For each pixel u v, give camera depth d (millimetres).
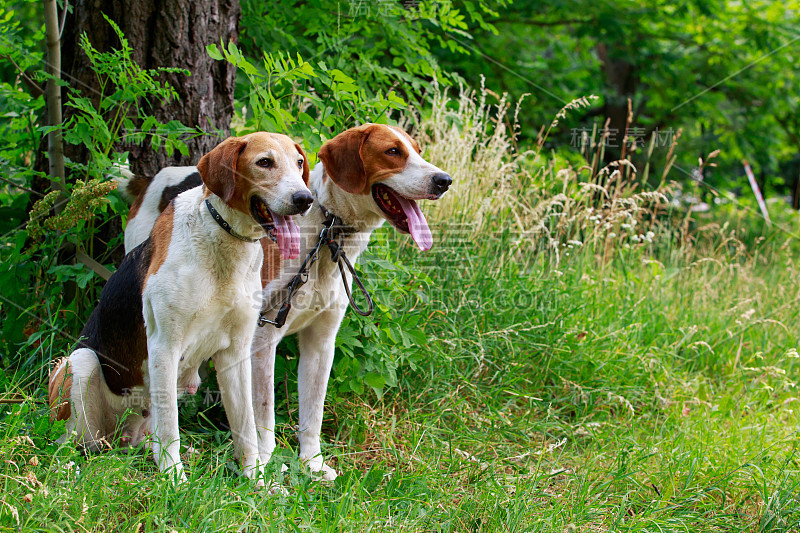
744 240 8617
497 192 5156
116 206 3752
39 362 3553
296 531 2572
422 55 5180
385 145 3188
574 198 5430
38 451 2789
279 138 2811
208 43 4090
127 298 2986
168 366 2795
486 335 4477
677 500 3291
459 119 5246
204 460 3223
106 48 3957
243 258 2834
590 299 5207
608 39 9562
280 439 3473
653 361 4703
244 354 2986
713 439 3895
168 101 3953
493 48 8820
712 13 10336
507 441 3959
